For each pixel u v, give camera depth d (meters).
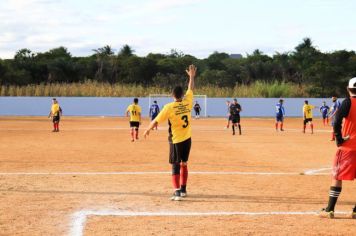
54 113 33.62
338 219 8.55
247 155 19.20
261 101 64.19
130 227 7.89
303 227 7.95
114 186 11.78
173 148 10.28
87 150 20.80
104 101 64.62
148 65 96.25
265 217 8.66
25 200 10.04
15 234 7.45
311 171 14.75
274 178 13.29
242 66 98.12
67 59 104.56
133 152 20.03
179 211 9.12
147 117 62.44
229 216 8.73
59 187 11.59
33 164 15.91
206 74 91.56
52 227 7.88
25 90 69.50
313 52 96.38
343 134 8.55
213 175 13.75
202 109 64.12
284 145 23.92
